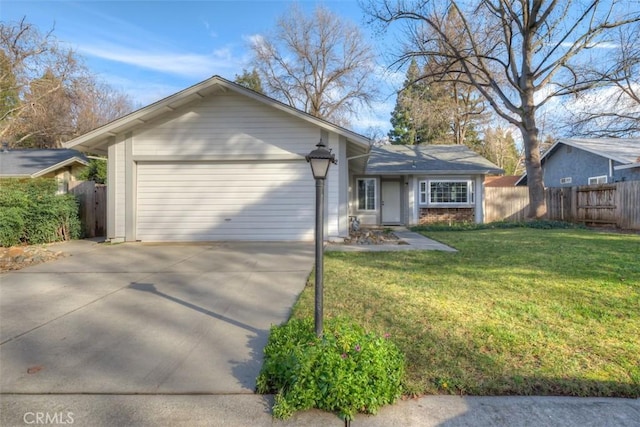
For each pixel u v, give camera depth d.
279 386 2.47
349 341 2.62
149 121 9.61
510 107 14.23
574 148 17.94
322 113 32.53
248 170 9.73
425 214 16.27
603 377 2.58
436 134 30.58
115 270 6.23
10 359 3.02
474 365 2.77
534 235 10.12
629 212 11.62
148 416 2.27
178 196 9.71
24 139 24.62
